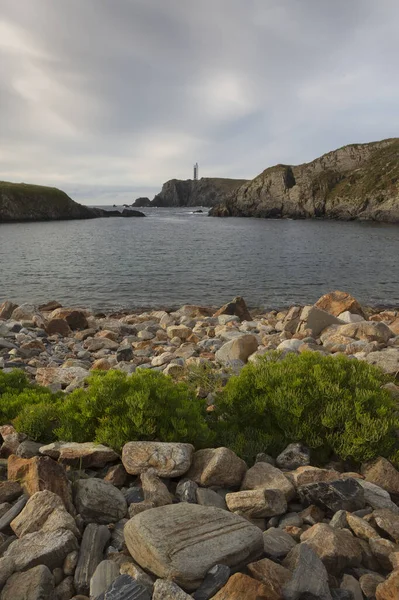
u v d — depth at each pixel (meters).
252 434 6.77
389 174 158.62
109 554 4.11
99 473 5.78
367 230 107.12
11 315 23.81
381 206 149.25
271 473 5.45
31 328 20.19
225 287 35.91
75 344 17.66
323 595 3.49
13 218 165.25
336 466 6.20
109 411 6.45
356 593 3.70
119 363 13.48
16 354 15.04
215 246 69.31
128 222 156.50
